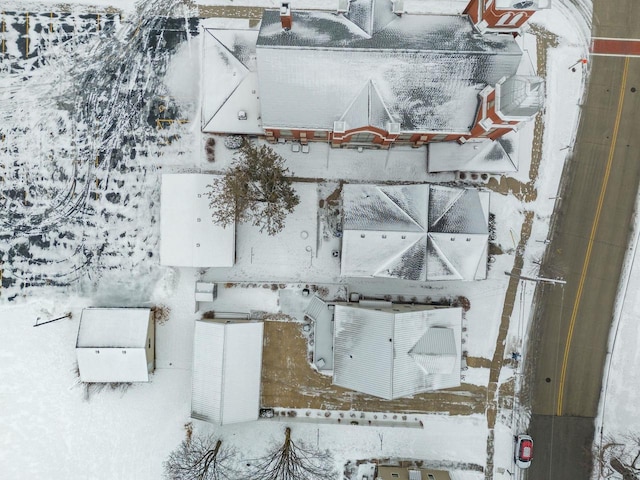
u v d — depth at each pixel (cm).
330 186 3806
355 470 3806
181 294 3828
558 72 3838
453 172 3794
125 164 3853
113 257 3847
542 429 3841
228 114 3544
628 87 3838
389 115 3103
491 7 2722
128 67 3853
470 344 3834
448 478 3641
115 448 3831
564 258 3844
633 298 3838
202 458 3616
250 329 3578
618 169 3847
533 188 3841
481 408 3838
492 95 2844
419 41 2908
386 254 3173
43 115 3856
